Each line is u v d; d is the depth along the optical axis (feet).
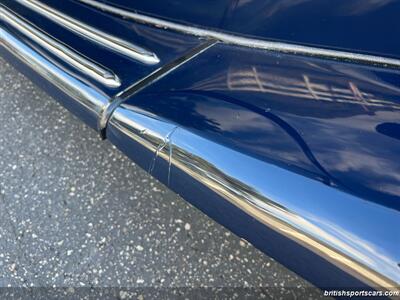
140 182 5.07
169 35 3.91
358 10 2.99
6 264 4.52
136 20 4.15
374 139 2.61
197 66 3.52
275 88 3.10
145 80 3.54
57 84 3.89
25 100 6.14
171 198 4.90
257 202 2.58
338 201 2.37
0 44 4.50
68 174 5.23
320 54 3.25
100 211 4.85
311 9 3.17
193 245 4.51
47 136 5.66
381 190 2.35
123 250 4.52
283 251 2.62
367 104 2.84
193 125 2.99
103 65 3.77
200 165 2.83
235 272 4.30
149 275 4.33
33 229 4.77
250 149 2.73
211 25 3.72
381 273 2.18
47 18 4.52
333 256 2.33
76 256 4.52
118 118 3.37
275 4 3.30
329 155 2.57
